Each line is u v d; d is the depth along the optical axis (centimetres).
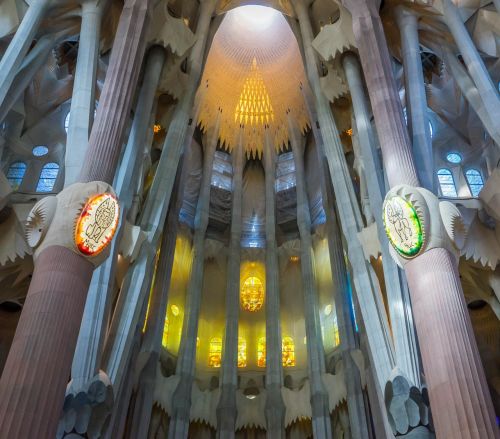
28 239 1327
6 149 2270
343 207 1997
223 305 2706
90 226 1323
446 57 1995
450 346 1194
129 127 2080
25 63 1820
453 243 1360
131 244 1714
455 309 1245
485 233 1886
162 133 2400
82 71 1788
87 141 1666
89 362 1420
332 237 2459
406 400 1408
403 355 1494
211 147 2925
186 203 2806
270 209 2850
